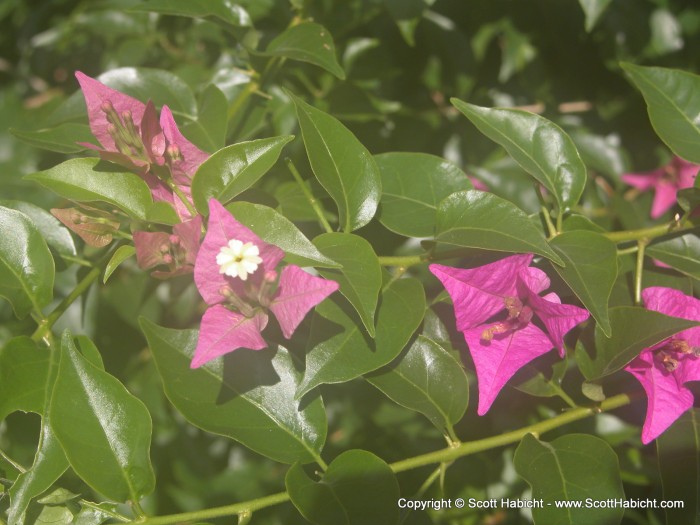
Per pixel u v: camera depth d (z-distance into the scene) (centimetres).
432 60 42
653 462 38
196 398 25
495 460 39
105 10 45
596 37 41
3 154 53
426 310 27
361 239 24
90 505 25
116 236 26
